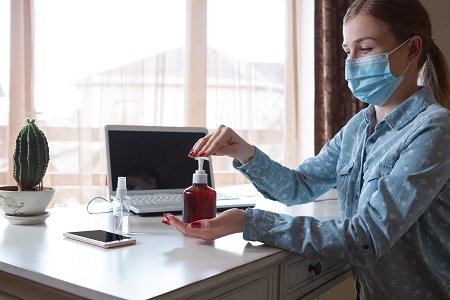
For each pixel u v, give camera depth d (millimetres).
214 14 3238
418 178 996
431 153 1011
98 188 2980
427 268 1079
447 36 3053
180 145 1633
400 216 986
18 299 904
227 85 3279
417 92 1149
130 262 923
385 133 1174
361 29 1156
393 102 1206
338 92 3324
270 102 3381
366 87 1188
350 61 1193
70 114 2934
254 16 3309
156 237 1144
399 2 1140
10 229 1195
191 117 3199
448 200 1072
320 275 1253
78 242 1072
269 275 1041
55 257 945
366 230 1000
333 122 3283
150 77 3092
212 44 3246
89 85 2957
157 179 1568
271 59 3359
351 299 2389
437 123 1037
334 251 1007
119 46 3006
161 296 752
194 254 993
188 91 3184
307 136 3459
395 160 1081
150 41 3068
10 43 2818
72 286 792
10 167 2812
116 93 3010
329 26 3244
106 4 2973
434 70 1229
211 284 848
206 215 1220
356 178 1240
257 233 1062
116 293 750
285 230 1049
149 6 3061
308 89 3445
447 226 1091
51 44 2885
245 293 968
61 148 2922
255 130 3354
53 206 2910
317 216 1486
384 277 1108
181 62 3162
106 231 1151
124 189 1203
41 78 2873
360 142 1250
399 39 1141
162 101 3098
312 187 1437
